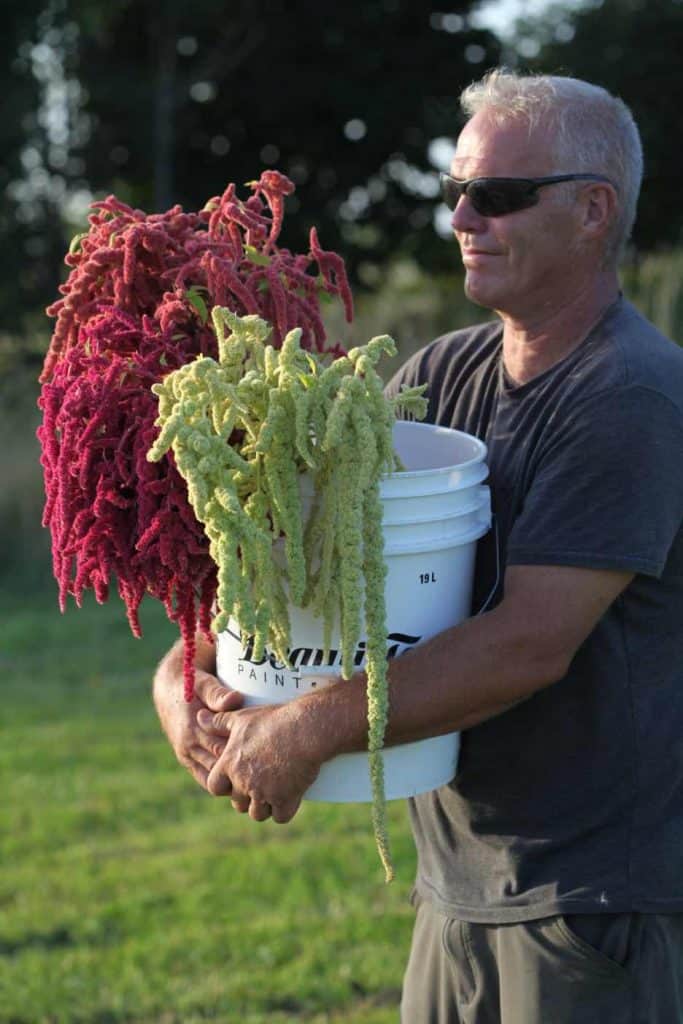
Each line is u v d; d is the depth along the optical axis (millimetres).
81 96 13688
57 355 2150
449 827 2266
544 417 2090
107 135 13867
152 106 13703
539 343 2168
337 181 15352
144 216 2162
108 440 1847
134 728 5742
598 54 16219
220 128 15219
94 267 2076
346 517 1733
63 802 4836
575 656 2074
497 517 2129
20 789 4977
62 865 4285
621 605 2051
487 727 2156
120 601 8297
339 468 1744
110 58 14242
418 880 2393
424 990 2350
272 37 14570
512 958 2141
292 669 2002
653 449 1935
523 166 2086
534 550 1951
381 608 1794
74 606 8156
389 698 1923
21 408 9133
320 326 2117
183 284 1977
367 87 14859
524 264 2117
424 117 15102
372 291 15570
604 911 2043
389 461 1796
